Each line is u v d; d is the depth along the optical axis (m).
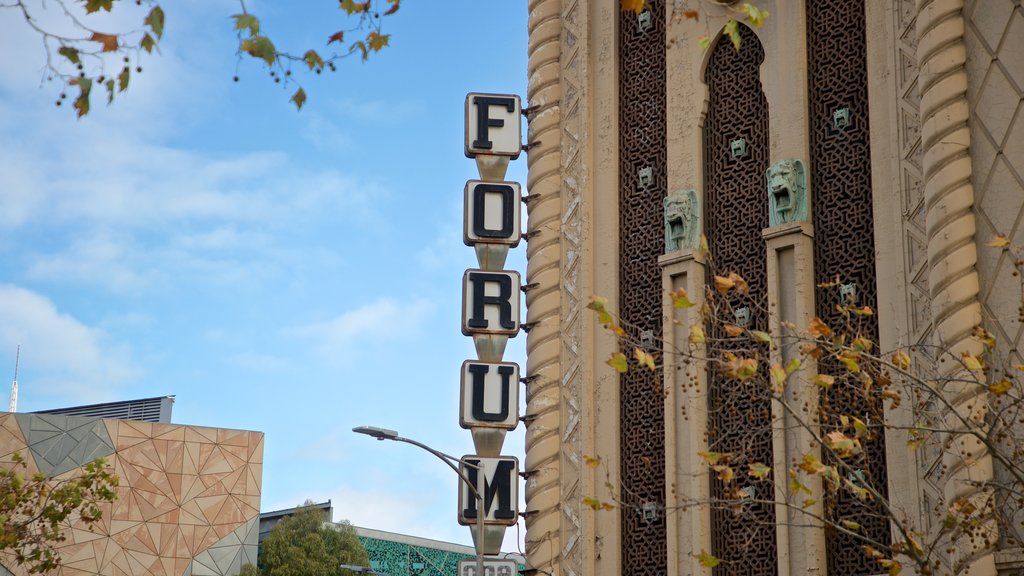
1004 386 16.72
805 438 22.55
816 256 23.69
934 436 20.84
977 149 21.45
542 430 26.59
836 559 22.25
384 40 13.51
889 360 21.69
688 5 26.34
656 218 26.12
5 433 78.88
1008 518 18.41
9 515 29.53
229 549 82.31
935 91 21.73
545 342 27.05
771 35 24.89
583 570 25.22
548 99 28.25
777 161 24.28
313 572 73.25
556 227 27.59
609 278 26.44
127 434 81.88
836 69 24.05
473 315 27.64
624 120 27.16
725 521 23.86
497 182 28.39
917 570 18.08
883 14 23.36
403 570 98.56
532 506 26.33
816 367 22.78
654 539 24.73
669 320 25.03
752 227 24.69
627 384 25.78
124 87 10.91
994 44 21.56
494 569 26.27
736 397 24.02
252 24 11.93
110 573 78.62
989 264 20.97
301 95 12.66
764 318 24.02
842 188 23.56
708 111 25.83
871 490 16.39
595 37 27.92
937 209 21.34
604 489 25.50
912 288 21.97
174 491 81.94
